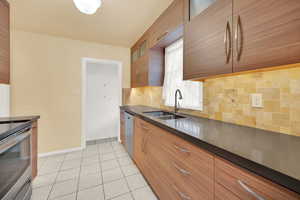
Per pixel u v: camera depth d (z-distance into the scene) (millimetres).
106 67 3777
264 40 681
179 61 1903
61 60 2602
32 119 1539
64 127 2645
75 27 2201
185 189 940
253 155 569
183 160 961
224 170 650
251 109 1071
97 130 3672
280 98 901
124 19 1964
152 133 1472
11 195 1041
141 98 3375
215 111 1393
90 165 2145
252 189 531
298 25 567
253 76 1056
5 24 1339
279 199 454
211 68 994
